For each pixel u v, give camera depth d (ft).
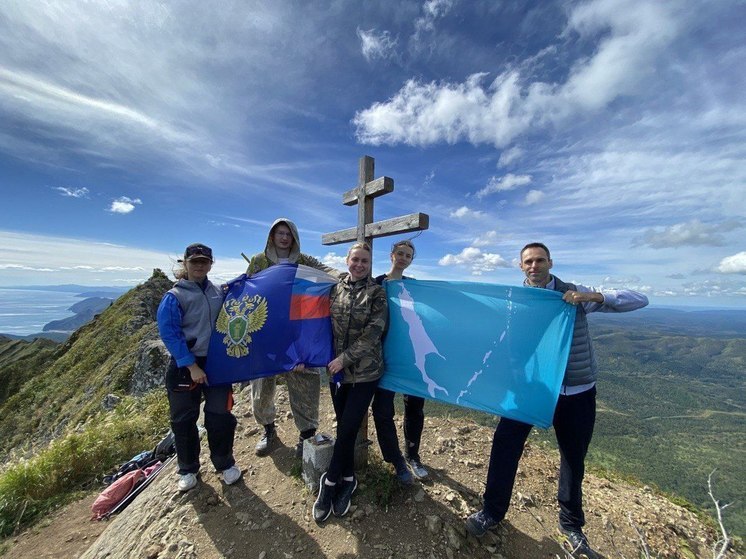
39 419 63.72
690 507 14.20
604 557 10.33
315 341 12.09
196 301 12.05
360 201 13.47
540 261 11.02
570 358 10.17
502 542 10.23
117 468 17.58
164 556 9.45
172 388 11.62
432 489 11.77
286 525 10.15
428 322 12.21
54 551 12.51
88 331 100.89
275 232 14.33
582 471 10.36
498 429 10.58
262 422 13.92
